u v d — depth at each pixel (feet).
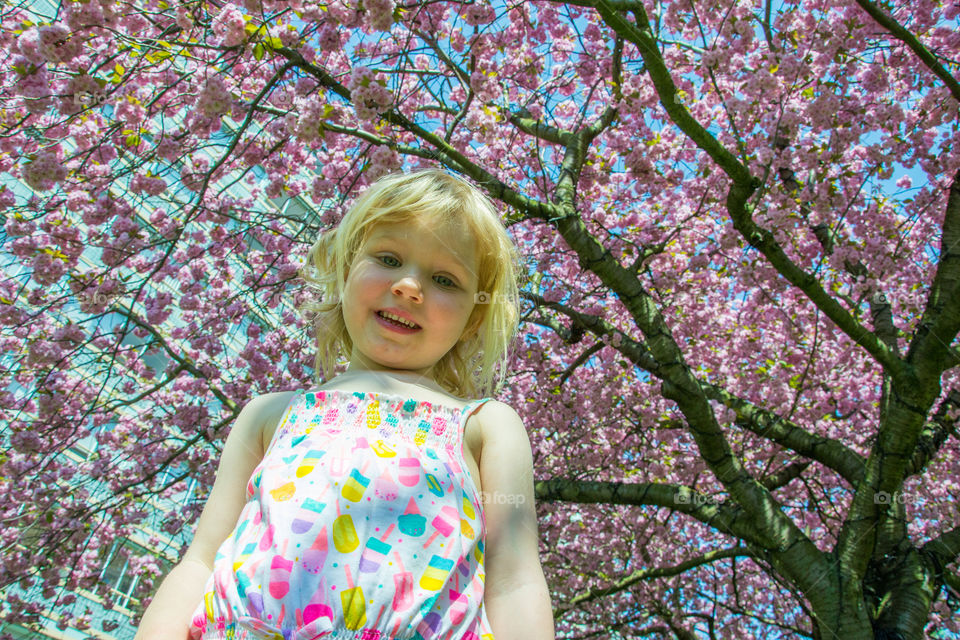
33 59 12.91
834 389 23.21
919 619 14.66
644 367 17.47
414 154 14.61
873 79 16.92
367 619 3.00
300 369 20.06
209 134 15.26
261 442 4.20
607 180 19.65
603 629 25.94
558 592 27.78
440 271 4.27
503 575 3.60
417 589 3.18
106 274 17.26
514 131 20.12
